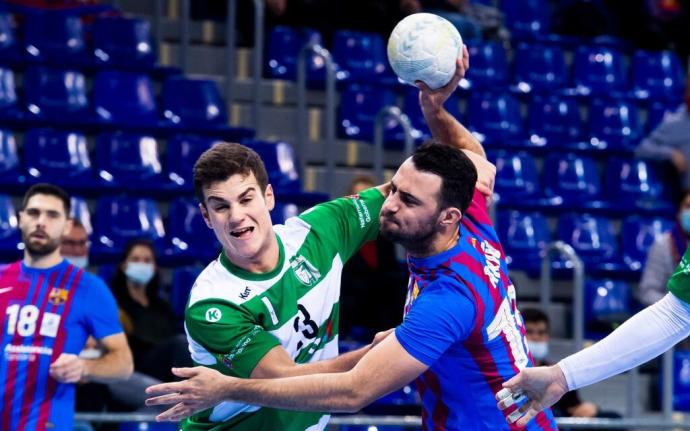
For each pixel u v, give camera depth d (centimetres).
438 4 1691
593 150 1568
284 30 1576
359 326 1096
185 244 1275
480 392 543
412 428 1002
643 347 530
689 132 1496
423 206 525
